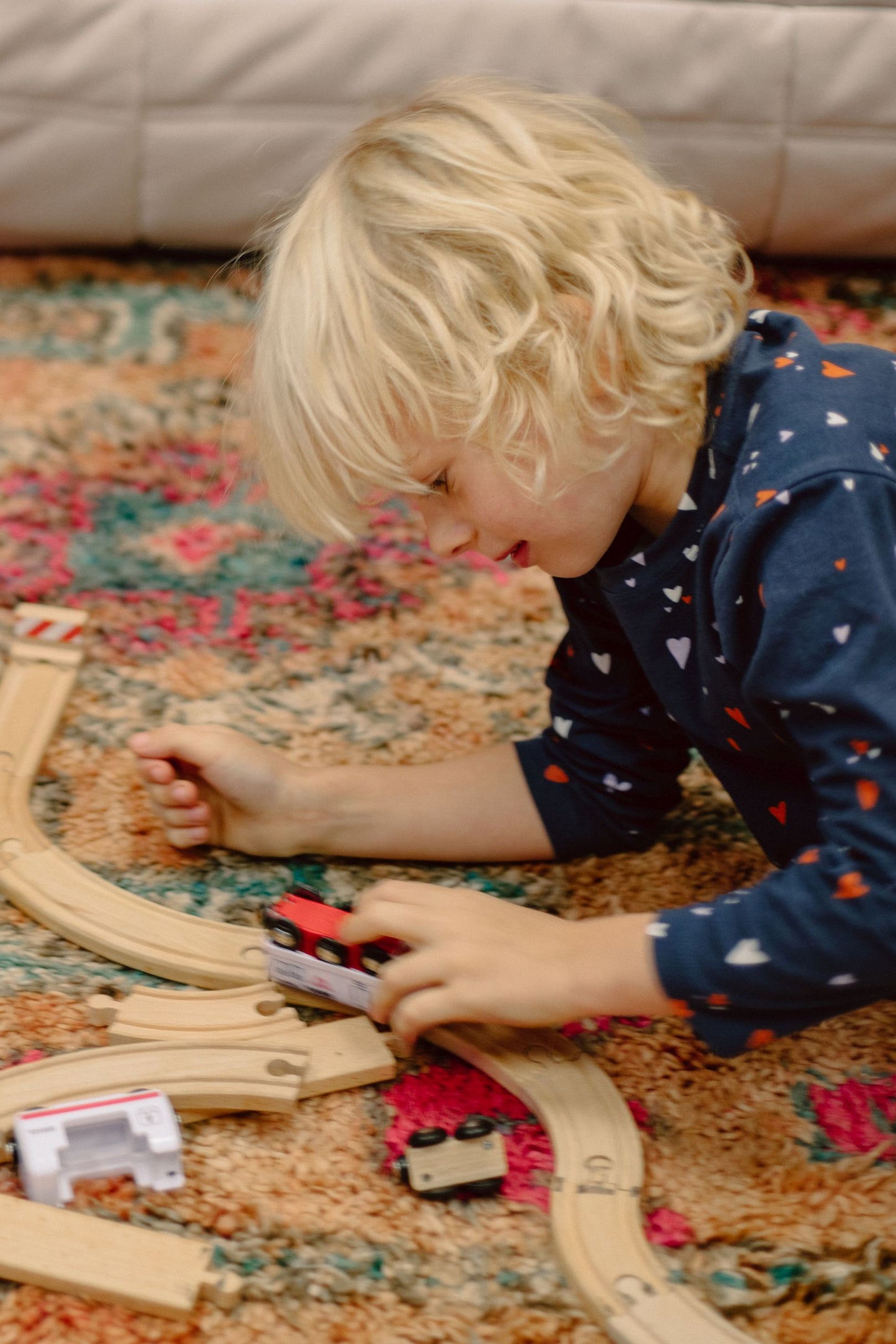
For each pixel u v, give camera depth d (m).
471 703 1.07
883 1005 0.84
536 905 0.90
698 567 0.71
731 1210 0.70
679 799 0.96
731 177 1.55
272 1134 0.73
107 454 1.30
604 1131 0.73
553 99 0.79
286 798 0.90
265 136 1.50
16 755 0.96
